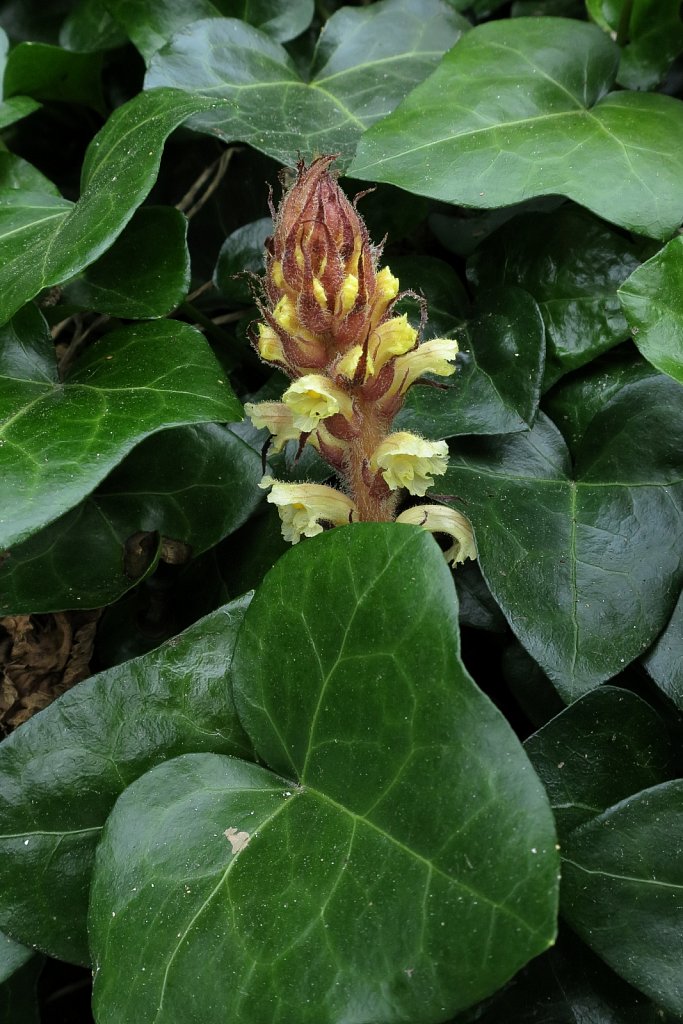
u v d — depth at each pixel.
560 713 0.34
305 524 0.35
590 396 0.39
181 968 0.32
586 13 0.46
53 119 0.48
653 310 0.35
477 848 0.30
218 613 0.35
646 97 0.40
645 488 0.37
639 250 0.40
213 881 0.32
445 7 0.44
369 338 0.33
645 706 0.34
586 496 0.37
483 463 0.38
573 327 0.39
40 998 0.41
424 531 0.32
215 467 0.38
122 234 0.40
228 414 0.35
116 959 0.32
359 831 0.31
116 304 0.39
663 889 0.32
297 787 0.33
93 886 0.33
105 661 0.40
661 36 0.43
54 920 0.34
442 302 0.41
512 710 0.39
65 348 0.44
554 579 0.36
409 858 0.31
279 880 0.32
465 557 0.36
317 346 0.33
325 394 0.33
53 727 0.35
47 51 0.45
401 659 0.32
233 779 0.33
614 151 0.38
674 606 0.35
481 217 0.43
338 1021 0.30
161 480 0.38
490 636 0.39
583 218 0.40
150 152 0.37
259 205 0.44
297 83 0.43
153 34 0.44
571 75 0.40
